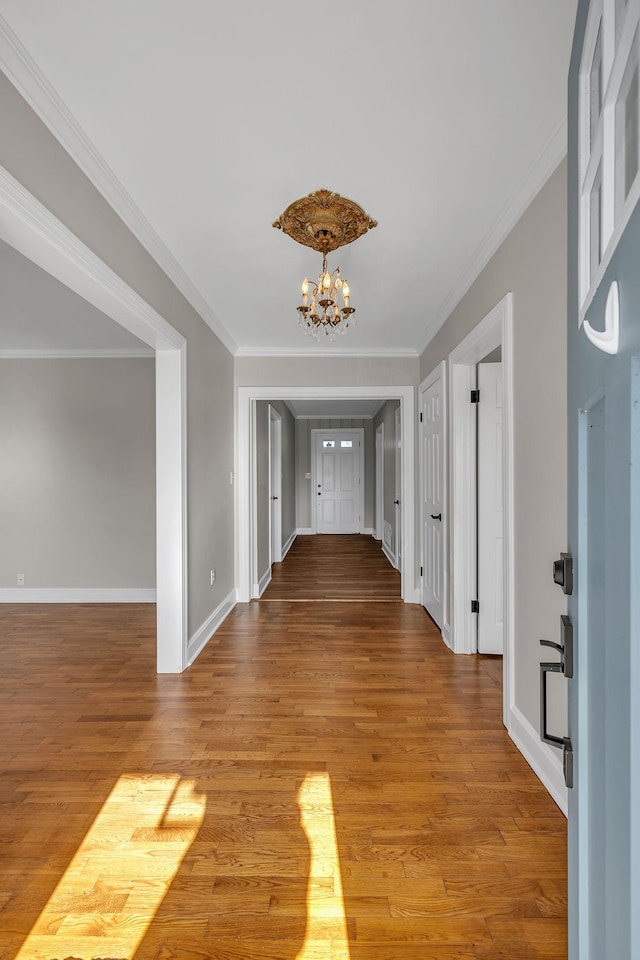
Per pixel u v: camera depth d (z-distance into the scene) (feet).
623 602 2.37
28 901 5.01
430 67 5.29
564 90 5.63
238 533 17.03
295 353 16.52
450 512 12.49
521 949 4.54
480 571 12.01
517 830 6.04
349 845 5.78
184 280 10.78
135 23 4.74
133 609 16.57
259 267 10.34
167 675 10.89
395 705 9.38
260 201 7.86
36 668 11.35
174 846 5.77
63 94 5.63
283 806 6.48
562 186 6.50
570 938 3.42
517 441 8.02
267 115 5.98
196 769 7.31
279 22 4.74
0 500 17.52
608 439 2.59
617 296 2.44
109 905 4.97
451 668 11.19
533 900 5.05
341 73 5.36
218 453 14.56
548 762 6.79
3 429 17.47
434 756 7.64
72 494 17.51
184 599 11.17
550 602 6.90
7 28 4.76
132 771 7.27
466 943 4.59
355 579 20.90
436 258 9.89
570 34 4.90
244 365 16.58
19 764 7.46
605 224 2.72
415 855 5.63
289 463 30.09
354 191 7.60
